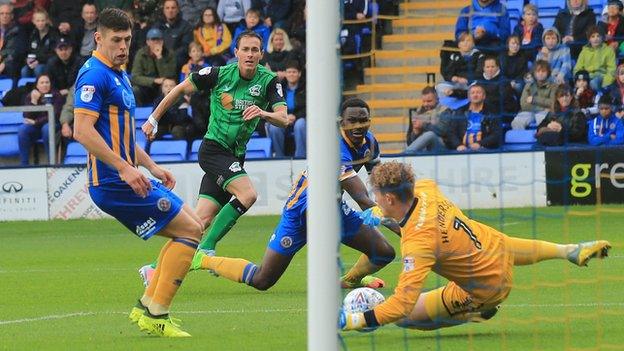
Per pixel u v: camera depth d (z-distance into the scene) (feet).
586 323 52.34
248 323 55.26
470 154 113.39
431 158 114.32
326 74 35.37
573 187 116.57
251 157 126.52
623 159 115.85
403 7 131.54
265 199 123.44
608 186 116.57
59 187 126.93
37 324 56.65
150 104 134.31
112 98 50.37
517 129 117.39
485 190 115.55
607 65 115.75
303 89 126.93
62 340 51.37
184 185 123.34
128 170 49.26
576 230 98.32
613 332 49.75
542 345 46.62
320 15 35.40
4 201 127.13
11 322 57.57
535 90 116.57
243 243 98.48
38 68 141.49
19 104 137.08
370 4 126.41
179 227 51.06
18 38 143.23
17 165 134.92
